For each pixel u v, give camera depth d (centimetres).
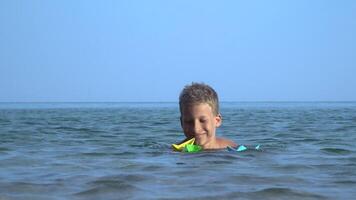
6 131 1267
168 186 471
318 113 3017
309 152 764
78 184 477
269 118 2202
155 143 930
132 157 690
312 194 439
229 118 2208
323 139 1038
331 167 600
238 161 646
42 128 1414
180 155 706
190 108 749
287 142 966
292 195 434
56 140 1000
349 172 562
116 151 770
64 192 443
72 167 593
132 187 464
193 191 448
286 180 507
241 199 417
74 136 1112
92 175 529
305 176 532
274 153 741
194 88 758
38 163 634
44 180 500
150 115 2747
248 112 3347
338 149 798
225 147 781
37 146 867
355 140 1013
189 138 777
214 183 487
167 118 2247
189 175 533
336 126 1522
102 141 980
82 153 746
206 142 766
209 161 643
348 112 3244
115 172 551
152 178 512
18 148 830
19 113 3241
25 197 424
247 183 489
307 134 1189
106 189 454
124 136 1121
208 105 749
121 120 2027
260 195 433
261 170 571
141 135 1153
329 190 457
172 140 1016
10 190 452
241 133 1231
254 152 743
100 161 646
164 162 632
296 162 642
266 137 1104
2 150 795
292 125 1588
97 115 2770
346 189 462
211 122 756
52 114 2998
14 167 598
